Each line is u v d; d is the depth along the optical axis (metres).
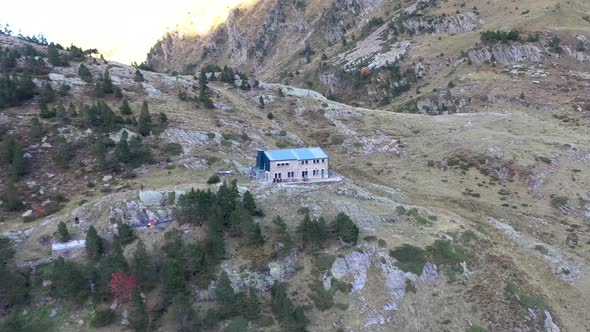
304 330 73.12
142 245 77.88
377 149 149.75
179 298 71.50
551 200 120.50
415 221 98.25
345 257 84.56
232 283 77.88
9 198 93.94
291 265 82.56
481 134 151.00
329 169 126.31
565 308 85.69
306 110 172.38
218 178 102.00
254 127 146.25
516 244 100.62
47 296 76.19
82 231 86.69
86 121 122.00
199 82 174.62
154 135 123.19
